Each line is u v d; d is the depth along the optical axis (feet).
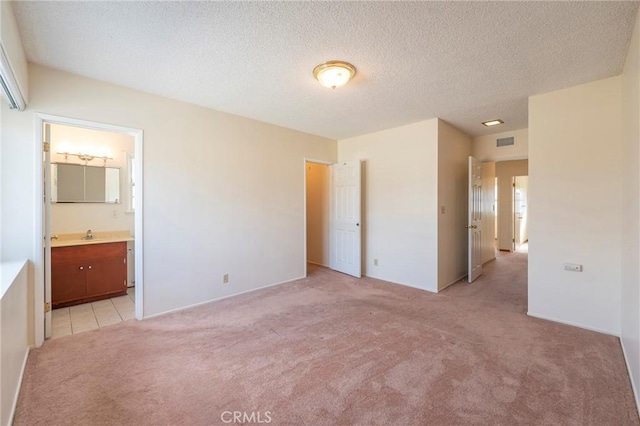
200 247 11.12
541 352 7.50
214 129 11.44
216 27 6.20
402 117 12.46
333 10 5.64
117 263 12.29
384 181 14.78
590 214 8.89
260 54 7.30
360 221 15.25
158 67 7.97
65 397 5.79
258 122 12.98
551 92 9.55
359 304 11.20
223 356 7.37
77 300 11.32
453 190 14.07
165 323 9.41
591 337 8.35
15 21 5.82
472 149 15.81
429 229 12.98
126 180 13.62
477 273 15.30
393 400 5.70
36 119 7.79
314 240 18.94
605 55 7.31
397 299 11.80
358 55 7.33
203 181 11.15
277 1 5.39
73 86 8.32
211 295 11.46
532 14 5.76
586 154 8.94
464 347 7.78
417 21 5.98
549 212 9.61
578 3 5.45
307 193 19.34
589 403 5.57
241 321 9.57
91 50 7.09
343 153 16.78
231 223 12.06
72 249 11.21
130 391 5.98
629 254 7.14
